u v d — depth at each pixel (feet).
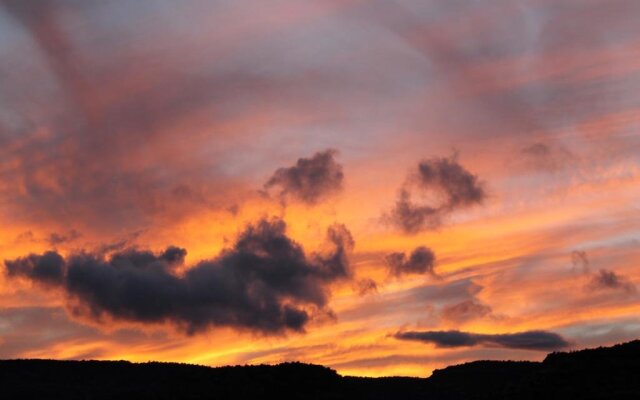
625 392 445.78
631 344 495.41
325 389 534.78
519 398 483.92
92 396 529.45
